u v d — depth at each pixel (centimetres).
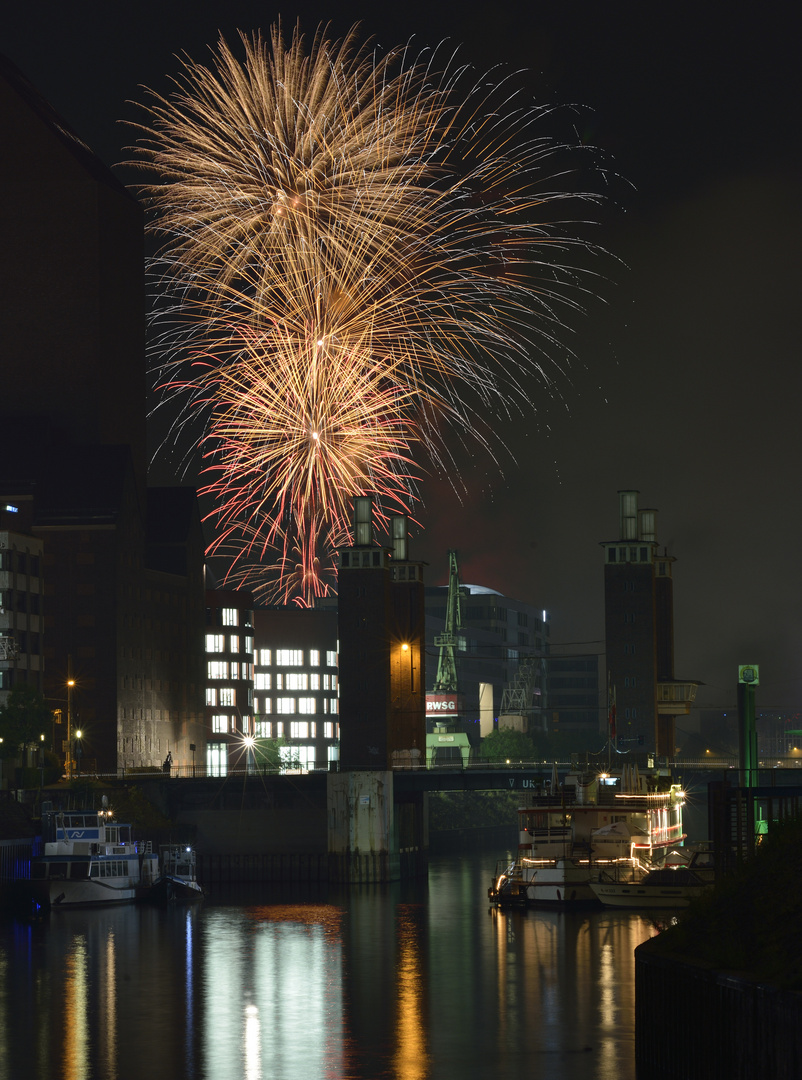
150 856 15288
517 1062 7106
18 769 16312
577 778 15238
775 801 14288
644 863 14075
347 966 10350
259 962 10562
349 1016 8406
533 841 14225
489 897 14212
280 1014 8481
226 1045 7619
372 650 18188
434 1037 7750
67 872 14400
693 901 6375
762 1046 4822
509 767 18412
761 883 6031
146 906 14638
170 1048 7556
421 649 19925
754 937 5631
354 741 18112
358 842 17375
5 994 9225
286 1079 6856
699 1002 5372
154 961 10631
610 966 10194
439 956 10788
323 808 18112
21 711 16325
